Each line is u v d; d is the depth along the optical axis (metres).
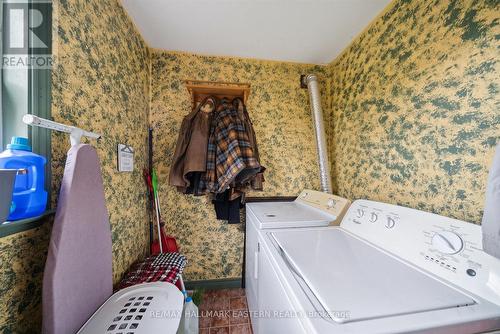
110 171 1.05
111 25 1.07
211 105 1.59
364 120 1.40
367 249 0.86
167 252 1.51
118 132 1.14
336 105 1.76
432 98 0.93
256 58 1.78
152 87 1.66
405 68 1.07
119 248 1.13
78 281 0.66
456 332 0.47
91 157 0.73
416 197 1.00
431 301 0.53
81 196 0.68
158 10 1.23
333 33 1.45
